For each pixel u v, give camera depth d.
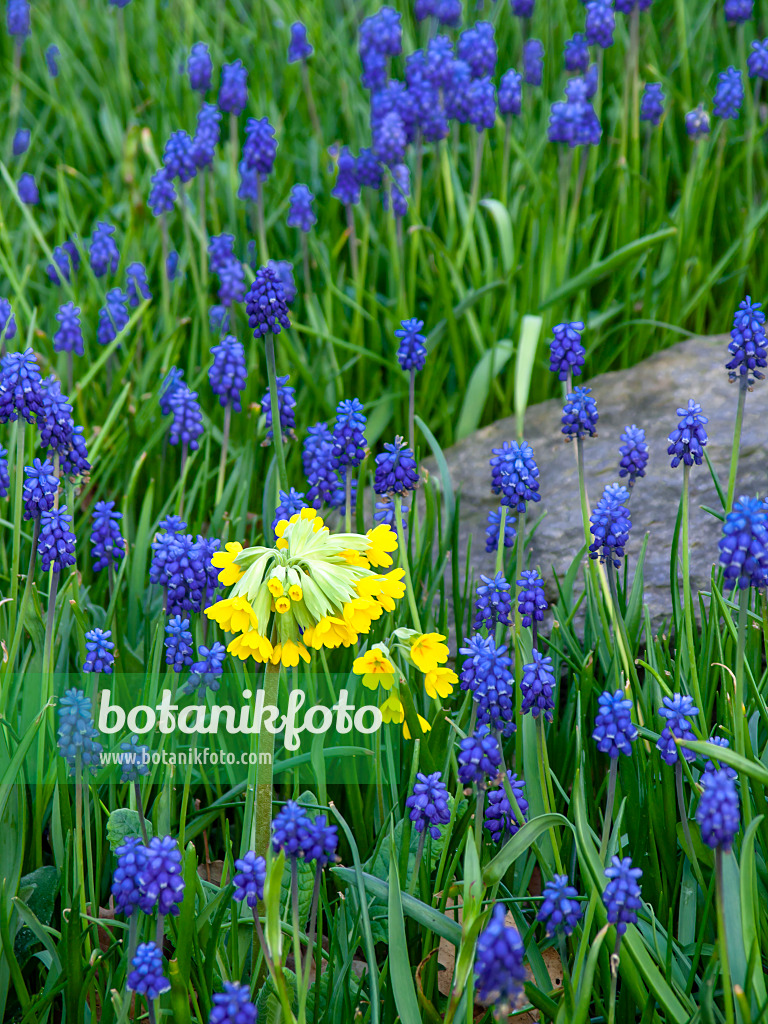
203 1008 1.71
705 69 5.19
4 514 2.81
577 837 1.60
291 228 4.53
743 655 1.75
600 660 2.35
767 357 2.17
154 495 3.30
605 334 3.86
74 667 2.49
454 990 1.50
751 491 3.04
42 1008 1.78
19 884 1.87
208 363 3.79
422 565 2.65
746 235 4.03
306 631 1.75
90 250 4.09
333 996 1.80
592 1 4.33
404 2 5.79
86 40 6.05
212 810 1.99
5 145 5.32
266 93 5.13
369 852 2.17
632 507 3.11
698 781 1.98
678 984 1.72
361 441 2.41
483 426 3.88
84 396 3.64
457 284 3.92
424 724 1.98
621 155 4.21
